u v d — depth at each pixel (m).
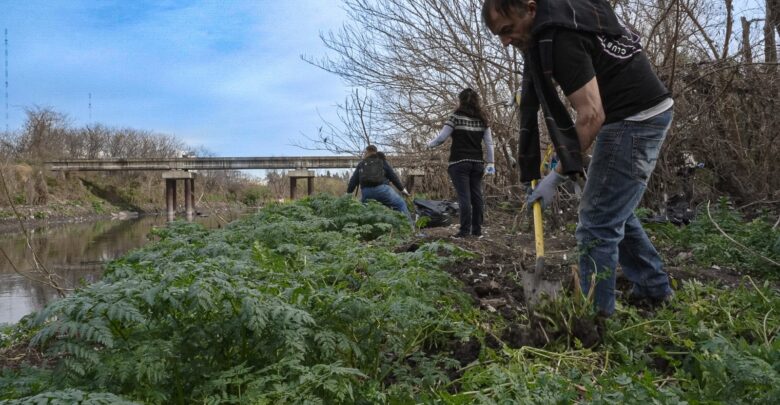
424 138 13.75
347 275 4.13
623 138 3.55
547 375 2.91
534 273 3.72
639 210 7.52
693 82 8.91
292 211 8.13
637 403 2.51
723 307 4.07
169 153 68.81
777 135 9.66
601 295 3.70
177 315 2.98
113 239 22.62
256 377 2.86
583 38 3.30
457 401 2.78
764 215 7.50
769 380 2.55
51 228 29.58
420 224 8.16
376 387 3.08
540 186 3.67
